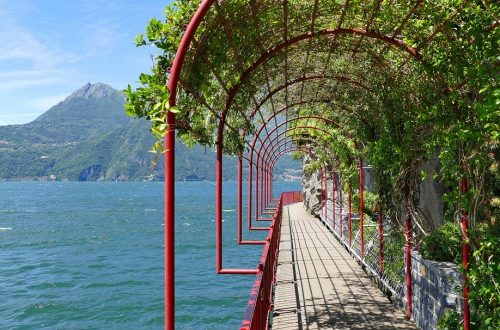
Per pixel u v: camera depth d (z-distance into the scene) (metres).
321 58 6.21
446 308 4.80
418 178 5.84
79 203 94.12
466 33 3.72
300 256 10.86
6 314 19.23
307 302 6.91
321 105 9.22
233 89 5.47
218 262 6.11
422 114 4.45
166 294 2.96
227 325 16.52
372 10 4.30
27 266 29.73
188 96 4.13
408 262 6.07
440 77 4.23
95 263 30.50
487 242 3.61
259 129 10.85
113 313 19.11
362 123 7.66
